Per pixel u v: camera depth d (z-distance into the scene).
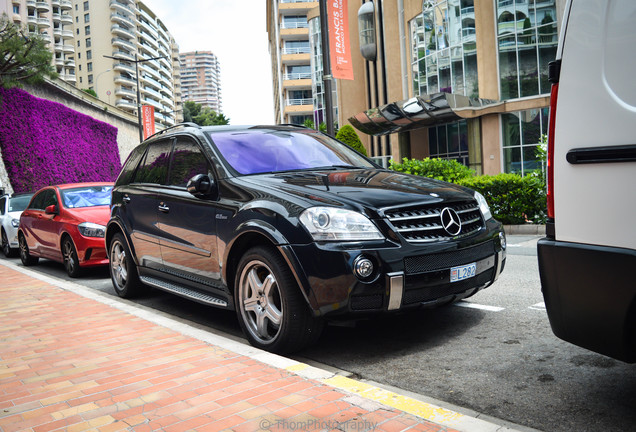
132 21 113.50
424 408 2.72
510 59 23.70
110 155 43.88
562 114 2.47
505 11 23.66
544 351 3.78
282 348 3.88
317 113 53.50
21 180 30.27
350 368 3.71
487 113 24.19
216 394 3.00
